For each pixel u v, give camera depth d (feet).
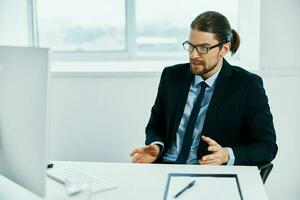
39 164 3.74
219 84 6.09
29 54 3.70
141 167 5.27
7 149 4.07
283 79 8.32
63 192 4.49
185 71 6.46
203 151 5.99
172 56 9.71
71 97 8.80
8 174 4.16
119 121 8.84
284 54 8.23
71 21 9.69
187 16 9.50
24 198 4.31
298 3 8.05
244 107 6.06
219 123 6.05
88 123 8.90
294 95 8.37
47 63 3.57
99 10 9.62
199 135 6.10
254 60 8.74
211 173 4.99
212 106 6.04
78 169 5.20
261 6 8.10
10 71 3.89
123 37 9.73
